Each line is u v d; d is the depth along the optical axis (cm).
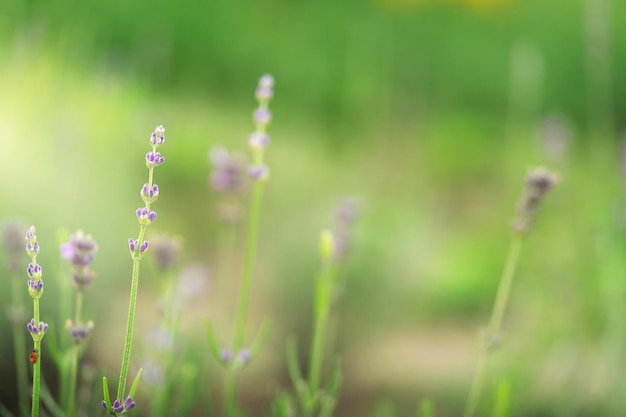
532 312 246
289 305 254
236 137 459
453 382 233
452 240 362
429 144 498
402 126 485
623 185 291
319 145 477
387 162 450
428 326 284
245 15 680
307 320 252
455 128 541
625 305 214
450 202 447
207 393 136
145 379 125
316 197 355
